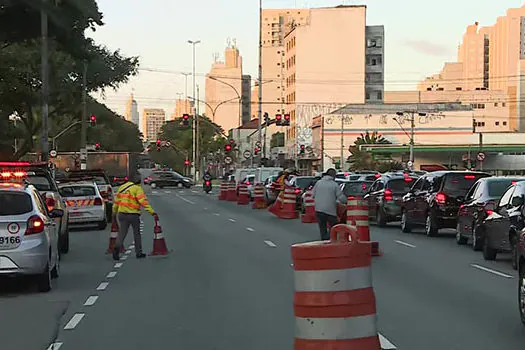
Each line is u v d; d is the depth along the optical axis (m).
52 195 18.59
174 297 12.34
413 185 24.97
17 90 44.09
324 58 111.75
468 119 99.94
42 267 12.76
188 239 22.91
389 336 9.12
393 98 132.25
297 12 177.75
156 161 145.12
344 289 6.47
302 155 103.25
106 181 33.22
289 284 13.65
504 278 14.19
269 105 147.50
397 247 19.92
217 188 78.56
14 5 23.50
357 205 16.67
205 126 126.94
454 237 22.97
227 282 13.96
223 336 9.29
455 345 8.62
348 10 111.75
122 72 52.34
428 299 11.85
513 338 8.97
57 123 72.19
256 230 26.28
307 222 29.94
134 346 8.84
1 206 12.77
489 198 18.38
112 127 99.62
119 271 15.75
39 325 10.21
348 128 100.94
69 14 27.09
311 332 6.48
